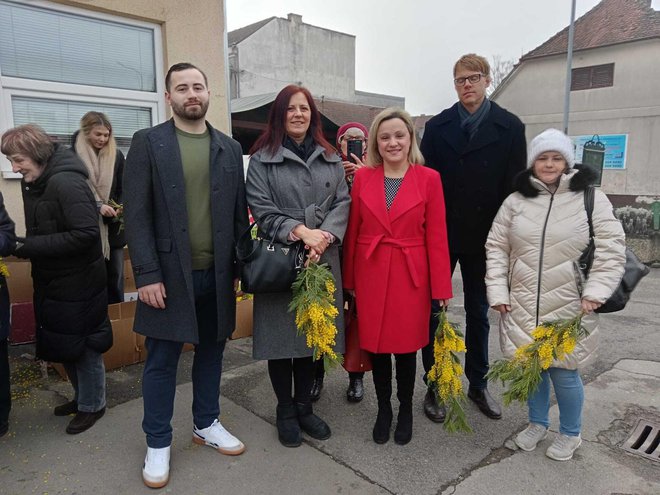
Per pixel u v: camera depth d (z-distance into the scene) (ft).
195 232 7.63
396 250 8.25
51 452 8.36
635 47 51.13
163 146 7.24
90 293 8.63
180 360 12.41
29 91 12.83
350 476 7.84
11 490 7.37
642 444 8.89
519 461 8.30
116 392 10.57
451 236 9.75
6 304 8.44
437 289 8.39
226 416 9.71
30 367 11.82
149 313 7.50
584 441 8.96
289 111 8.13
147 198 7.27
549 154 7.85
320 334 7.54
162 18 14.39
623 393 10.97
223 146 7.75
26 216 9.07
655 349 14.01
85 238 8.19
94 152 12.19
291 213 8.07
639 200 39.34
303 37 94.99
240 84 86.79
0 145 8.64
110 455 8.30
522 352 7.89
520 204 8.23
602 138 54.19
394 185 8.45
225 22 15.71
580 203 7.77
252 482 7.66
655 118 50.83
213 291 7.98
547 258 7.90
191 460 8.23
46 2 12.73
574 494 7.45
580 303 7.88
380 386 8.83
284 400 8.72
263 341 8.23
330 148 8.66
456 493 7.45
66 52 13.33
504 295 8.38
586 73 54.70
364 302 8.41
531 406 8.70
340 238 8.08
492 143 9.30
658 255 31.81
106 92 14.06
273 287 7.70
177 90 7.24
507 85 60.59
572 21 39.34
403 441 8.76
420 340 8.50
